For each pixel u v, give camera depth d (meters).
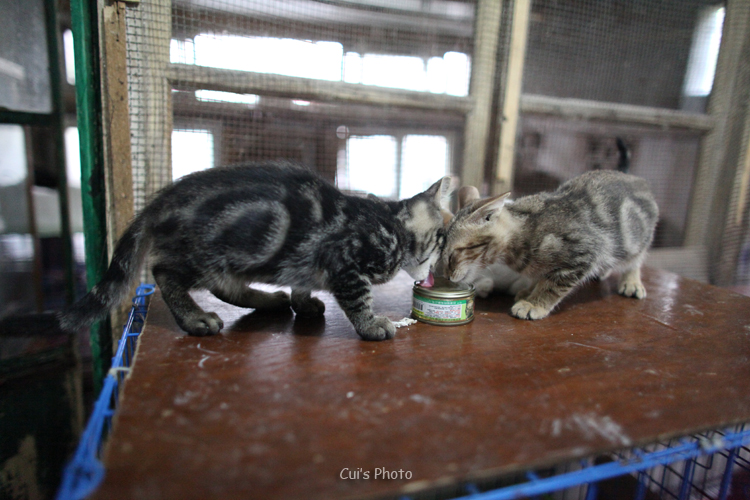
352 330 1.67
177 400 1.10
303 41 2.70
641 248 2.14
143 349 1.43
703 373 1.33
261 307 1.88
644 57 3.38
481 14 2.76
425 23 2.95
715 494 1.93
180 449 0.90
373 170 3.65
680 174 3.67
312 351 1.45
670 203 3.73
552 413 1.08
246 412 1.06
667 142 3.65
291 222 1.57
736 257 3.68
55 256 3.15
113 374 1.24
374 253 1.65
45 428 2.35
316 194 1.66
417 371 1.31
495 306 2.04
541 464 0.90
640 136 3.61
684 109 3.55
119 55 2.04
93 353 2.13
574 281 1.90
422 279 1.92
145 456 0.87
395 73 2.94
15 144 2.68
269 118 3.14
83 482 0.78
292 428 0.99
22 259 2.78
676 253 3.53
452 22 2.99
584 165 3.66
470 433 0.99
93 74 2.01
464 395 1.17
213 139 2.86
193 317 1.57
